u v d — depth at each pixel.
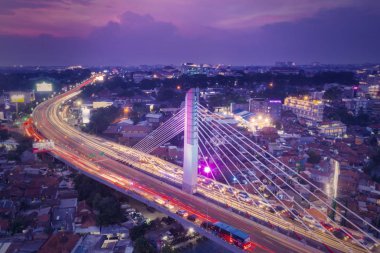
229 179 134.00
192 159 107.31
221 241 79.06
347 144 185.12
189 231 107.81
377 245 79.12
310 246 76.81
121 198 126.69
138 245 93.06
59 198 121.75
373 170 145.62
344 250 75.69
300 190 122.06
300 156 159.25
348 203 111.25
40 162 158.50
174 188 114.12
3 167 150.12
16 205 112.88
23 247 88.12
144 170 134.75
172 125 167.50
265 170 143.12
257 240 79.25
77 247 90.62
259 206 100.62
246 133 197.62
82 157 154.00
